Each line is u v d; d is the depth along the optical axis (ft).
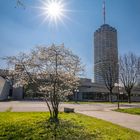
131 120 55.72
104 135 33.55
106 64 223.92
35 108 83.10
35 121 43.32
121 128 40.88
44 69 48.37
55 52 48.24
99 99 238.89
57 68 48.24
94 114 68.59
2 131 33.83
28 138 30.40
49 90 47.14
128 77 215.31
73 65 49.93
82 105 120.98
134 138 32.48
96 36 293.02
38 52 48.85
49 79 47.83
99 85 241.35
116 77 216.74
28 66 48.16
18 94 187.32
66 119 48.80
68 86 49.83
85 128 38.40
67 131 35.09
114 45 282.56
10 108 80.12
